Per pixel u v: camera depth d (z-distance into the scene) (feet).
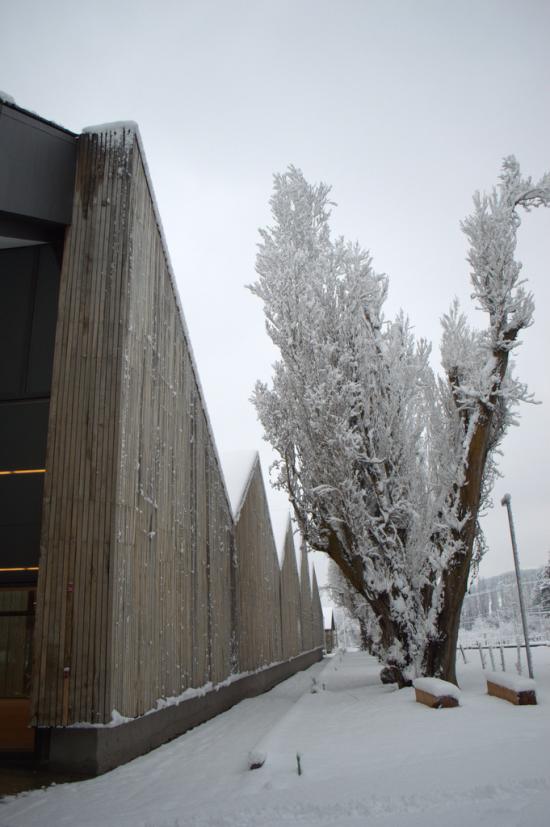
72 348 30.25
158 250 37.86
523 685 28.78
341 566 46.73
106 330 30.40
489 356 42.55
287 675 94.89
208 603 47.03
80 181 32.89
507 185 43.21
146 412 33.71
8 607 30.58
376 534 43.65
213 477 52.49
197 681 41.70
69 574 27.17
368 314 49.03
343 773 19.30
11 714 28.19
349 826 14.76
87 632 26.37
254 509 75.77
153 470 34.50
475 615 315.58
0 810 20.13
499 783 16.22
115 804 20.08
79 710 25.49
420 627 40.96
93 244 31.81
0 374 32.91
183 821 16.83
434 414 44.80
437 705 29.84
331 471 45.80
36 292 34.06
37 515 30.76
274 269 51.34
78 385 29.71
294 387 48.75
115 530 27.55
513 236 42.83
